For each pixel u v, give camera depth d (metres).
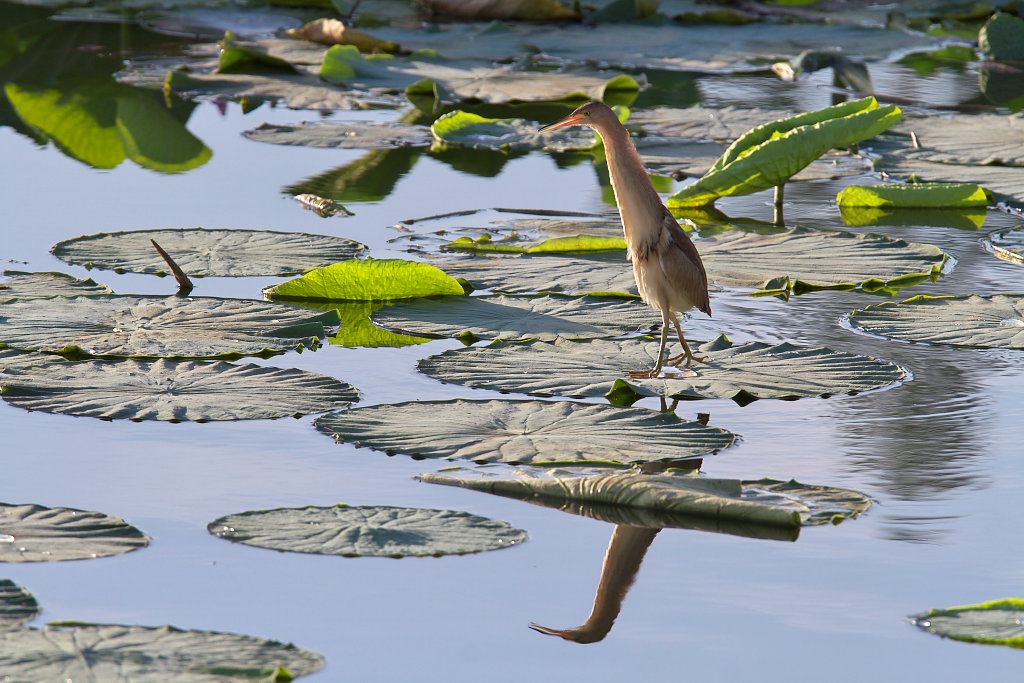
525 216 13.69
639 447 7.59
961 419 8.21
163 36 24.42
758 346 9.44
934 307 10.38
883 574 6.26
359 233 12.86
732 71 23.30
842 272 11.57
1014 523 6.77
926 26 28.05
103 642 5.14
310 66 21.91
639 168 9.09
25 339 9.16
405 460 7.45
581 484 7.03
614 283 11.03
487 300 10.62
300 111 19.06
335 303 10.69
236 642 5.21
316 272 10.55
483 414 8.08
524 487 7.05
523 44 24.16
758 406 8.46
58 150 16.39
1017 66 23.44
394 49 23.09
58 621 5.40
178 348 9.09
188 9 27.41
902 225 13.68
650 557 6.43
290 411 8.05
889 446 7.78
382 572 6.17
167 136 17.23
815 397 8.59
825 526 6.73
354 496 6.98
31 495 6.91
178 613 5.70
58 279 10.77
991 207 14.55
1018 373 9.05
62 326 9.47
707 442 7.70
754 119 18.02
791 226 13.55
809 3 29.77
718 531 6.73
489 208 14.05
